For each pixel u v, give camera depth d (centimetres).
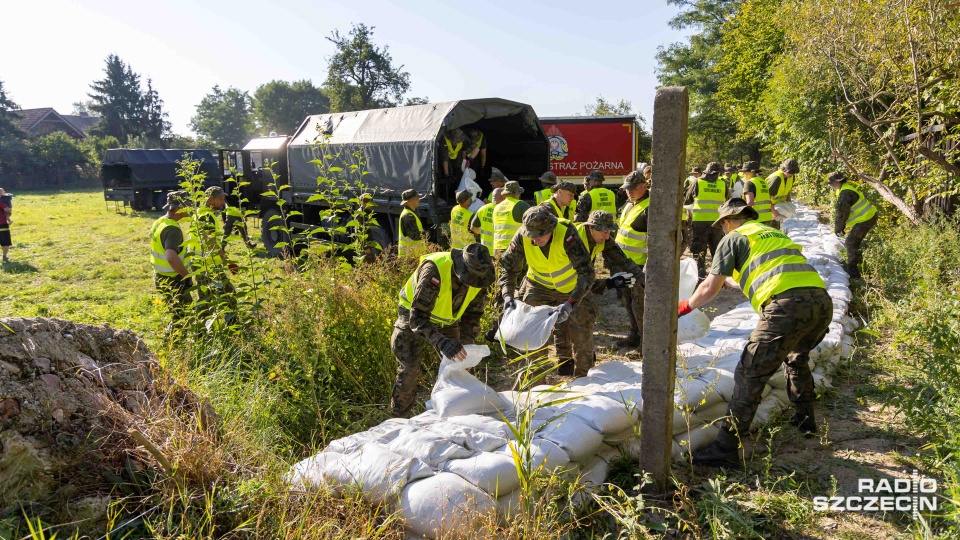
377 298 534
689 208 856
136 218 2200
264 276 554
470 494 278
